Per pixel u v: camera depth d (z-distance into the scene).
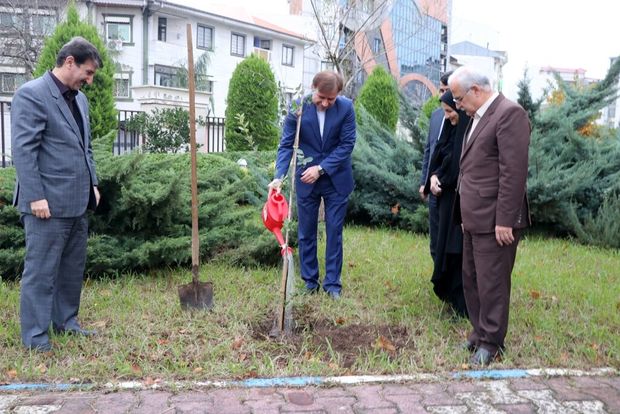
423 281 5.20
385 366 3.34
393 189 7.88
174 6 27.62
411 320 4.16
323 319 4.22
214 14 29.59
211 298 4.30
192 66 4.07
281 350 3.60
